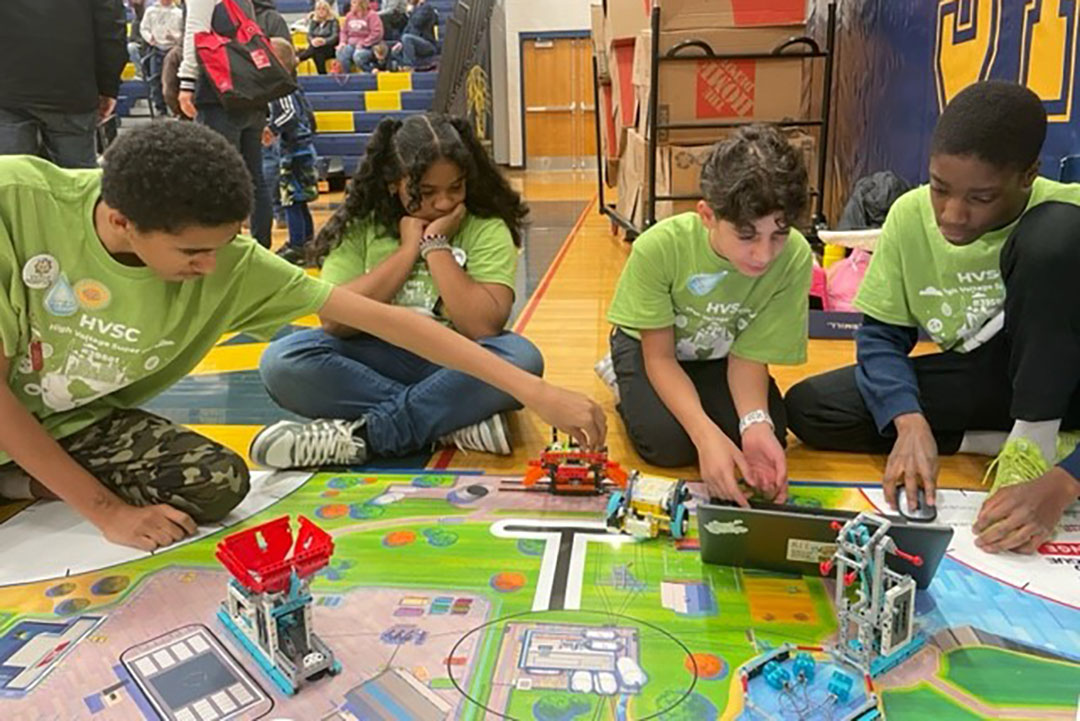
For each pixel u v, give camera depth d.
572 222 4.76
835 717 0.89
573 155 8.00
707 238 1.44
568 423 1.33
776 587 1.13
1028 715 0.90
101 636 1.05
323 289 1.35
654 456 1.54
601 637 1.03
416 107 6.53
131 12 6.34
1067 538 1.23
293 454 1.51
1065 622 1.05
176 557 1.23
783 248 1.32
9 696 0.95
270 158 3.63
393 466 1.55
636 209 3.62
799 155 1.32
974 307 1.46
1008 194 1.23
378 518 1.33
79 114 2.55
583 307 2.79
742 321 1.51
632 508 1.26
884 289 1.53
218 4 3.07
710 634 1.03
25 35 2.39
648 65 3.15
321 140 6.47
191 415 1.91
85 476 1.25
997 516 1.21
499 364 1.35
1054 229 1.24
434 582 1.15
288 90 3.18
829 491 1.42
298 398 1.64
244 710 0.92
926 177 2.49
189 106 3.14
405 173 1.65
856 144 3.10
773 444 1.35
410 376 1.69
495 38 7.76
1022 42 1.89
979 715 0.90
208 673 0.98
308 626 0.99
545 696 0.93
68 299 1.21
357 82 6.63
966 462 1.55
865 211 2.67
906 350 1.57
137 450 1.32
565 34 7.69
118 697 0.94
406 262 1.66
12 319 1.19
